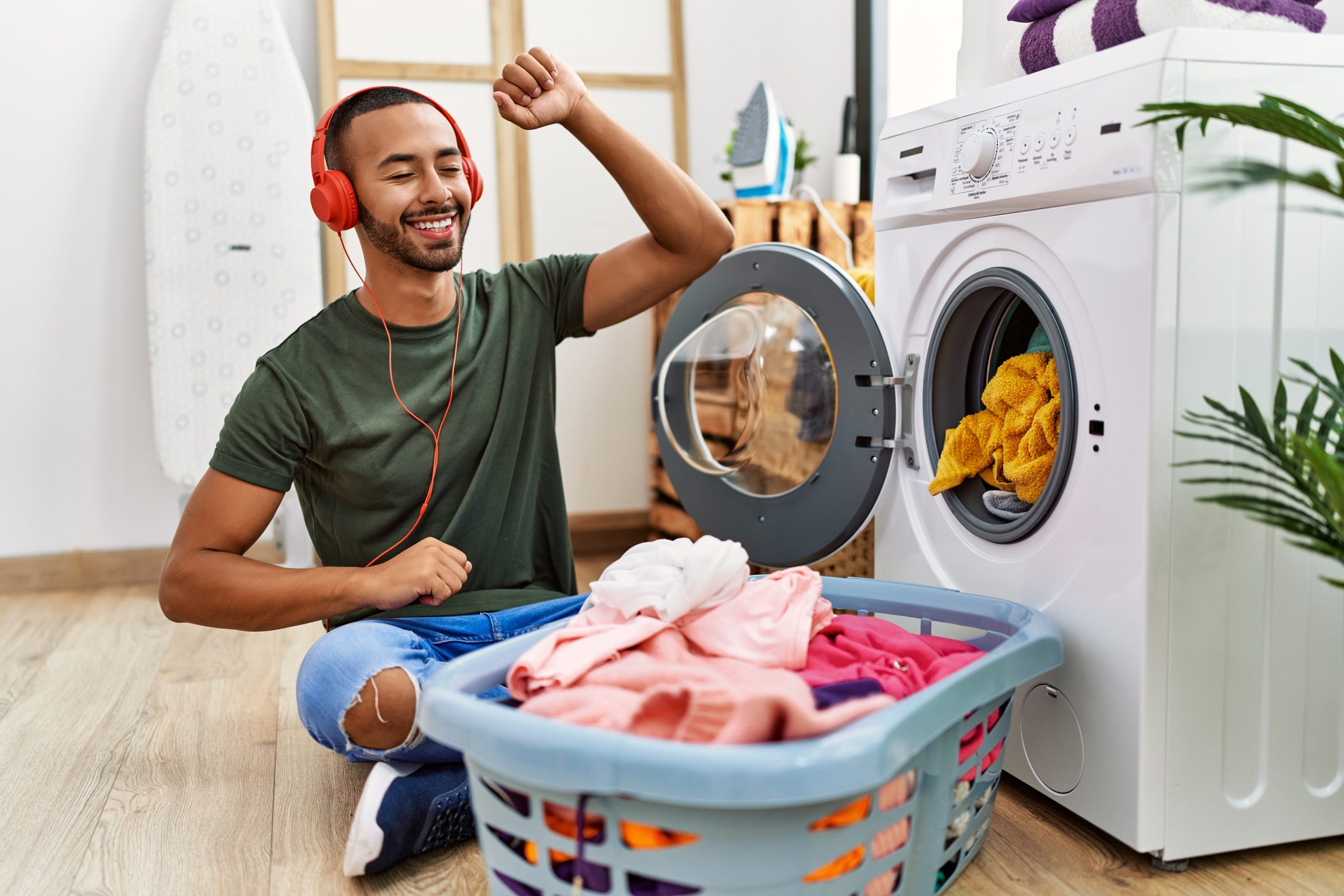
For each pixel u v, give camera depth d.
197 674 1.96
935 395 1.54
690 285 1.93
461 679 1.08
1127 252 1.14
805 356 1.77
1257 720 1.20
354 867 1.17
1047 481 1.31
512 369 1.49
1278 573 1.19
